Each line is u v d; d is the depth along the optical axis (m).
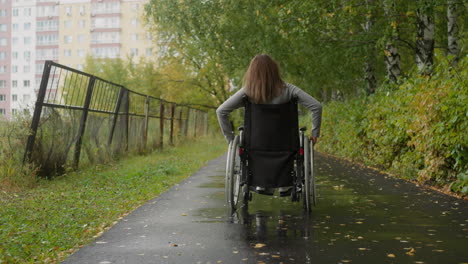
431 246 4.05
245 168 5.67
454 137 7.16
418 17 13.52
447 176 7.93
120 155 14.16
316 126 5.70
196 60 42.22
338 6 13.96
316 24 14.45
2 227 4.88
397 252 3.86
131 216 5.56
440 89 7.61
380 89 12.73
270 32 20.12
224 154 18.73
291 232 4.61
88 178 9.34
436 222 5.07
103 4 91.50
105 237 4.48
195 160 14.87
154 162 13.52
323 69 20.52
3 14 97.38
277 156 5.57
